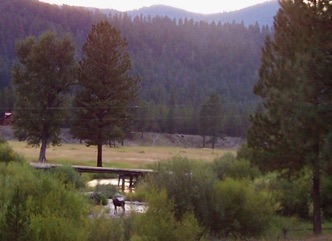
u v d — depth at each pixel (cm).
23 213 1050
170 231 1438
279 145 2269
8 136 10938
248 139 2447
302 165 2255
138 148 11088
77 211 1308
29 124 6406
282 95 1922
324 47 1764
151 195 1579
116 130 6181
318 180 2294
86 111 6091
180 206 2012
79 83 6247
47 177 1349
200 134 12912
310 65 1733
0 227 1031
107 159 7394
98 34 6153
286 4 2148
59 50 6494
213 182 2184
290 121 1814
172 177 2086
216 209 2108
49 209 1151
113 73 6131
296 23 2138
